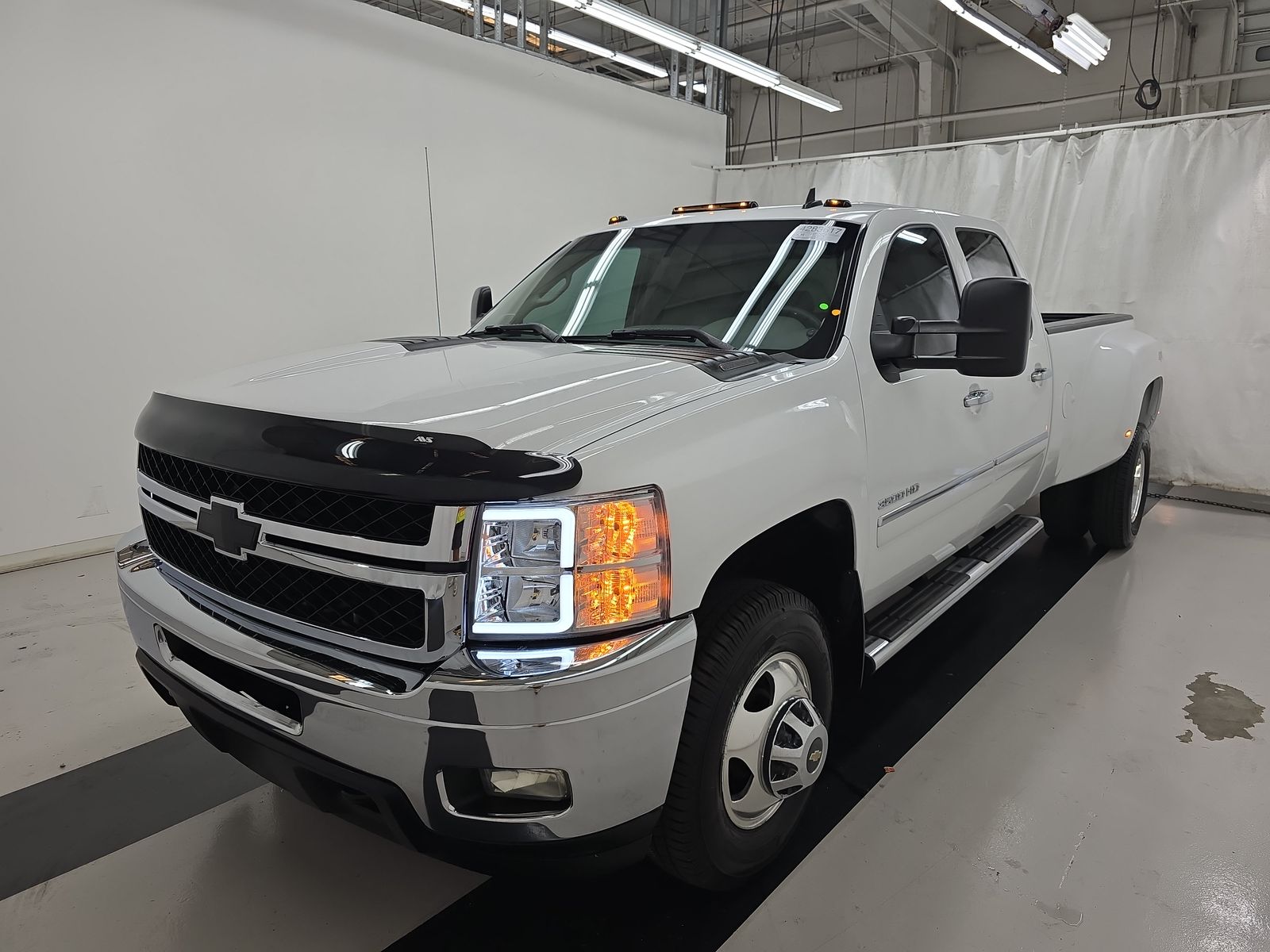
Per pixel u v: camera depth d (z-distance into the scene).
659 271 2.59
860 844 2.13
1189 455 5.87
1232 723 2.73
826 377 2.02
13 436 4.48
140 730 2.75
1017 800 2.32
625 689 1.40
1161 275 5.82
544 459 1.38
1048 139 6.28
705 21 9.93
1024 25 10.66
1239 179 5.47
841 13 10.08
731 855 1.81
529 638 1.38
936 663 3.19
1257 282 5.47
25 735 2.72
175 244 4.91
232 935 1.85
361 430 1.46
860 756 2.54
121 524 4.93
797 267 2.37
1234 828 2.19
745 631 1.72
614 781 1.44
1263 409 5.56
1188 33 9.57
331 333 5.69
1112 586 4.01
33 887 2.01
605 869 1.55
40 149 4.38
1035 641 3.38
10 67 4.24
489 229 6.54
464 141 6.26
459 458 1.37
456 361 2.04
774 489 1.73
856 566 2.11
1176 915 1.87
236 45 5.00
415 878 2.04
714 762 1.68
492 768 1.36
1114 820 2.22
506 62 6.47
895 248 2.51
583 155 7.21
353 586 1.46
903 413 2.29
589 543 1.40
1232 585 4.01
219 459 1.60
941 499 2.58
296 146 5.34
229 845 2.17
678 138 8.23
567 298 2.71
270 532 1.54
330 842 2.18
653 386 1.72
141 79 4.66
